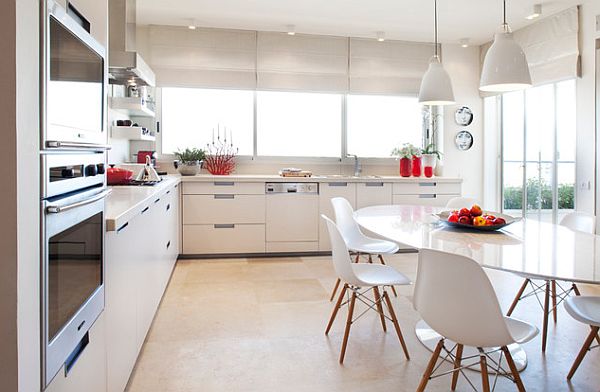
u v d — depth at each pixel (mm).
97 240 1604
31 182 1067
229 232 5059
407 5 4531
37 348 1101
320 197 5227
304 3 4500
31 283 1065
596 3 4207
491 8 4586
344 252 2473
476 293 1655
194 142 5484
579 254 2014
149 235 2736
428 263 1764
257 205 5094
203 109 5492
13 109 987
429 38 5648
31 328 1066
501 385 2227
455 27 5223
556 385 2236
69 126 1346
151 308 2820
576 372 2369
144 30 5188
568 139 4605
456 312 1717
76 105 1419
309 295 3713
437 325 1791
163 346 2680
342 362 2480
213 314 3240
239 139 5582
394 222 2973
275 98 5637
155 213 3010
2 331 993
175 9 4664
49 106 1167
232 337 2824
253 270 4535
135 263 2283
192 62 5254
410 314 3260
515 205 5488
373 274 2736
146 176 3793
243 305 3447
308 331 2930
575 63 4391
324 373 2359
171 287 3902
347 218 3629
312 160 5734
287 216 5164
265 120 5625
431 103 3598
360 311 3316
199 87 5297
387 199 5379
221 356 2553
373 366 2441
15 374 1000
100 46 1701
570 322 3074
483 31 5355
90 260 1523
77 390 1406
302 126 5715
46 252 1144
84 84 1508
